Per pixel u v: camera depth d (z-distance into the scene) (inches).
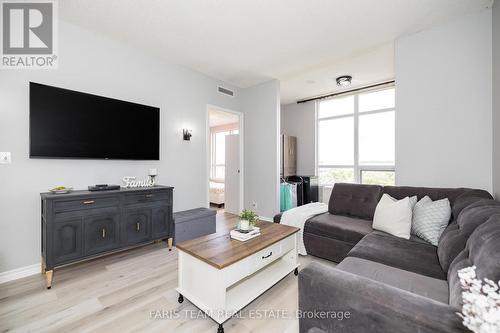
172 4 88.3
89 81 105.0
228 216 184.7
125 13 93.5
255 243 74.2
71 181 99.8
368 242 75.6
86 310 67.6
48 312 66.5
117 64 114.2
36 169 91.0
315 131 227.5
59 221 82.0
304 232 104.6
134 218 102.9
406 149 109.0
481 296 25.4
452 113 98.0
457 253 53.0
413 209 86.7
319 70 153.9
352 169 208.1
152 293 76.5
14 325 61.1
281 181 208.1
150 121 123.0
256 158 177.2
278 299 74.3
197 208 145.8
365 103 200.7
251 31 106.5
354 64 144.9
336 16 95.4
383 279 53.1
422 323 31.8
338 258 94.0
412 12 92.7
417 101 106.2
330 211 117.7
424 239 77.4
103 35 109.1
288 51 125.4
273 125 167.2
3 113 84.3
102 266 95.6
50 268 79.6
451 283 43.5
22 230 87.7
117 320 63.5
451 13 93.3
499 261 31.8
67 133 95.7
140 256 105.8
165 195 114.3
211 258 62.2
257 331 60.4
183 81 143.4
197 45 118.8
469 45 94.0
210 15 94.8
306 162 233.6
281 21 98.9
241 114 183.2
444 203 78.1
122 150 112.3
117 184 113.9
